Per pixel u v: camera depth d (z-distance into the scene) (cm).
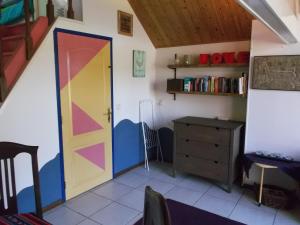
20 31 285
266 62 302
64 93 284
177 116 429
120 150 378
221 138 324
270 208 287
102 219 263
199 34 373
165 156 447
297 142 297
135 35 384
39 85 255
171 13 352
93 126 327
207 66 363
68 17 285
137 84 402
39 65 253
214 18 335
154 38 415
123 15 355
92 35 310
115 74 354
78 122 305
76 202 297
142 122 417
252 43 310
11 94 230
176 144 365
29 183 254
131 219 264
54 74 270
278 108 303
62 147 288
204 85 369
